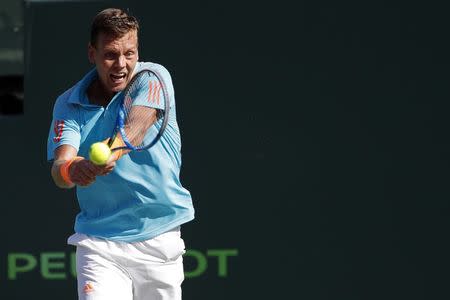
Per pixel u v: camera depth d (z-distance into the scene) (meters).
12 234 23.70
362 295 23.44
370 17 23.08
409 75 23.08
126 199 15.62
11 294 23.72
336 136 23.22
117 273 15.89
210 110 23.30
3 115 24.08
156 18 23.19
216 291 23.47
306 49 23.12
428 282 23.36
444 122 23.09
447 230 23.25
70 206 23.66
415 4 23.03
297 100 23.22
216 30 23.19
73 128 15.20
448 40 22.98
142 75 15.12
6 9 23.81
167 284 16.14
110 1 23.31
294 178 23.31
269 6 23.12
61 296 23.69
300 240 23.41
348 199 23.30
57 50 23.44
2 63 23.98
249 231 23.42
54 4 23.41
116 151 14.54
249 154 23.31
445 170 23.17
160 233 15.84
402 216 23.30
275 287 23.44
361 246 23.38
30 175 23.62
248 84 23.20
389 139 23.19
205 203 23.42
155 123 15.29
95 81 15.38
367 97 23.14
